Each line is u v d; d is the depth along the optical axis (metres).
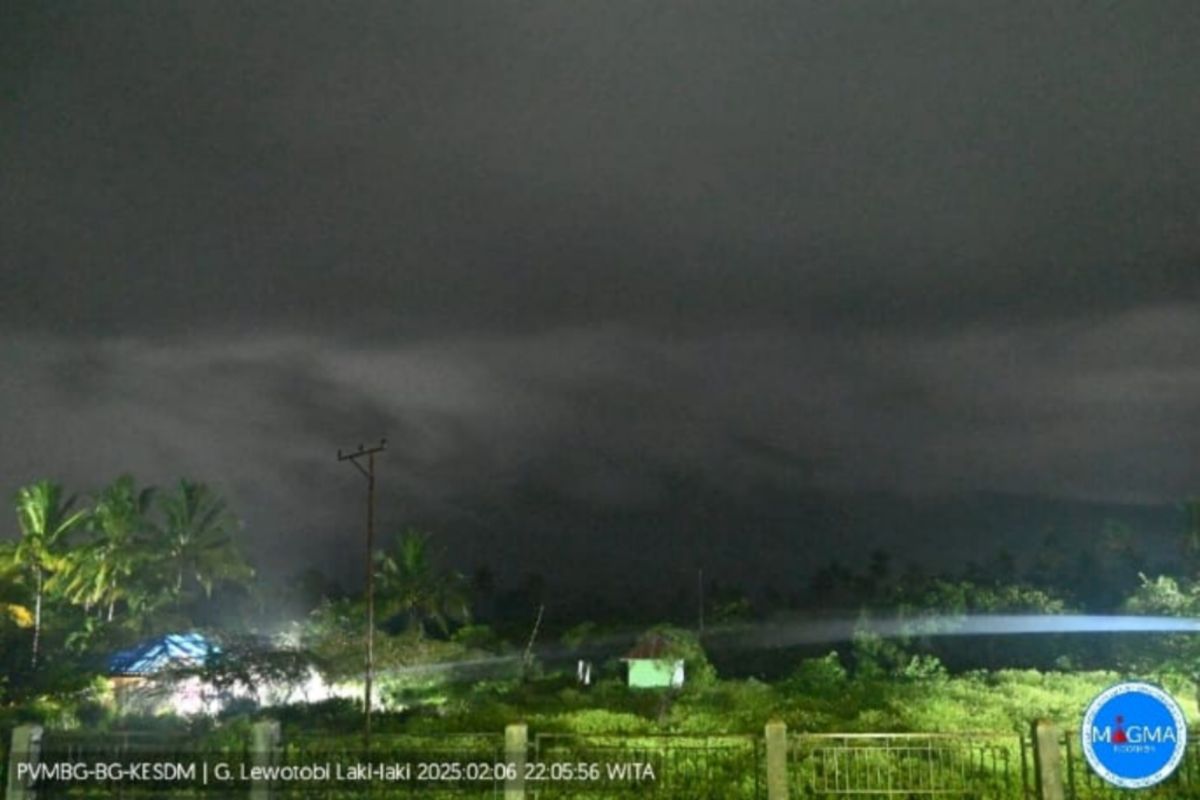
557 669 56.25
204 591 58.09
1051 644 42.66
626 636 59.97
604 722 29.33
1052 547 56.53
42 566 53.28
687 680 39.84
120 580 54.22
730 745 17.31
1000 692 33.03
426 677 42.31
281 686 31.48
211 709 28.95
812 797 15.55
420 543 60.88
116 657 38.88
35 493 54.16
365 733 25.12
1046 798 14.62
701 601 65.12
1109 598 52.00
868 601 56.03
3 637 45.22
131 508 54.91
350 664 39.94
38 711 28.50
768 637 56.00
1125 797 15.01
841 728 26.09
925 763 15.70
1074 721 25.09
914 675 37.97
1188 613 39.19
